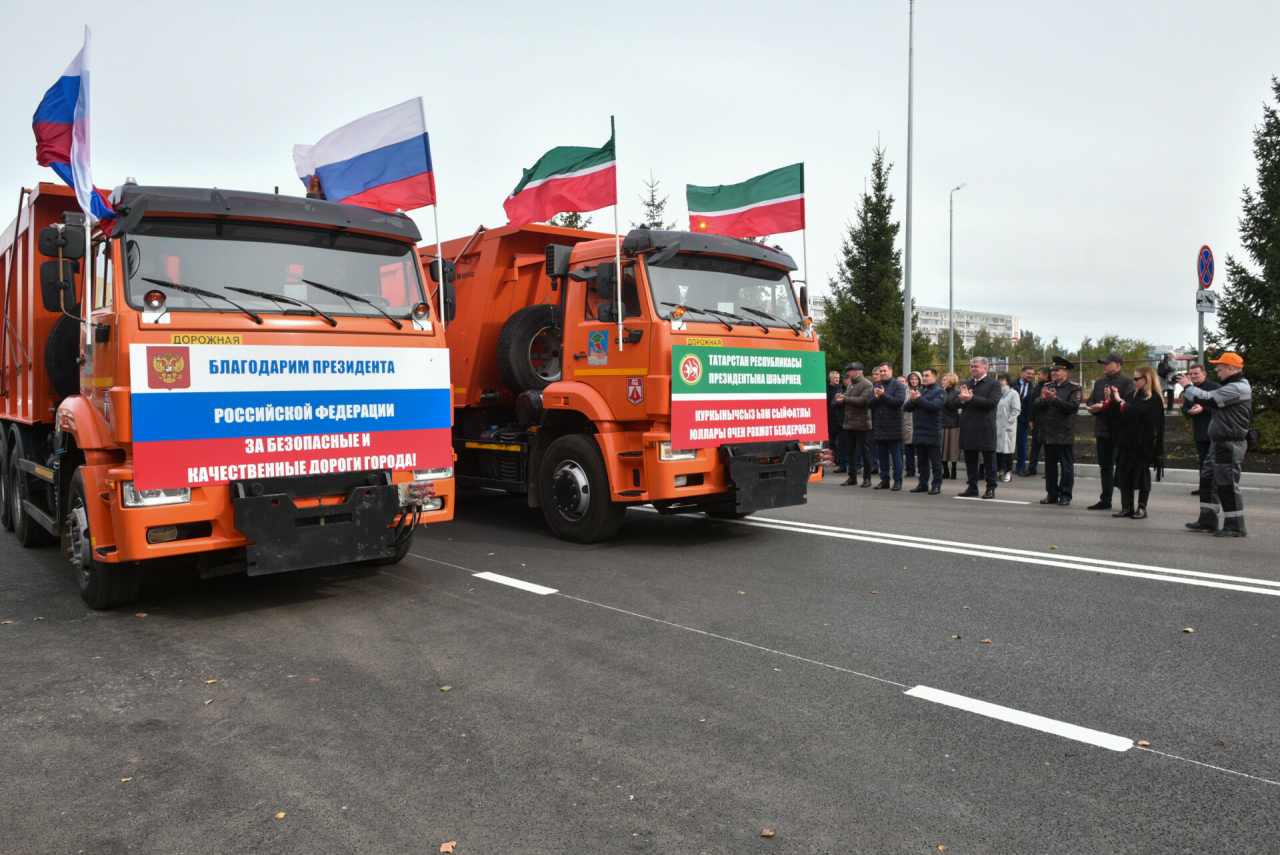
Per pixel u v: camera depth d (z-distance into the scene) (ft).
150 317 17.20
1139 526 29.14
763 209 32.83
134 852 9.32
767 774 10.97
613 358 25.72
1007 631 17.02
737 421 26.27
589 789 10.63
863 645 16.21
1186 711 12.86
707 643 16.40
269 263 18.98
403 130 26.09
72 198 22.97
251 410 18.19
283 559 18.19
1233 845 9.21
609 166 26.78
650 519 31.78
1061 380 34.86
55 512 21.74
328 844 9.43
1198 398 27.61
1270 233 54.90
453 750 11.79
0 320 26.99
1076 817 9.83
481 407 31.81
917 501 36.37
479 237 30.35
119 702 13.69
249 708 13.39
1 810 10.25
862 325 105.50
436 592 20.63
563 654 15.84
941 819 9.82
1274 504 34.27
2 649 16.46
